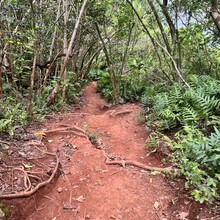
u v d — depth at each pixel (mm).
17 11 5750
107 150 4504
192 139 3719
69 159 3988
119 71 9031
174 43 7414
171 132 4781
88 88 11055
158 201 3211
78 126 5324
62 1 7527
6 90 6539
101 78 10320
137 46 10750
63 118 5922
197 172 3182
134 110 6512
